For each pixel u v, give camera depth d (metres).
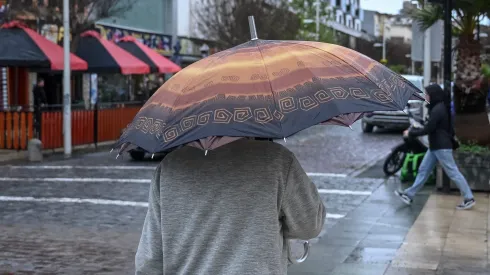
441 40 16.05
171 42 39.59
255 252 2.70
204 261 2.78
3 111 18.48
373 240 8.08
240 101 2.66
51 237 8.48
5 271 6.90
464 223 9.02
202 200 2.79
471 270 6.69
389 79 3.00
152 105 2.95
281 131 2.56
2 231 8.82
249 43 3.07
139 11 36.03
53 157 17.73
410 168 12.98
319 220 2.96
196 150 2.91
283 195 2.79
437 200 10.86
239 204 2.74
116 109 21.83
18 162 16.53
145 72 23.33
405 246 7.75
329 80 2.77
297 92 2.69
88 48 22.27
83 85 28.75
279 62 2.83
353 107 2.68
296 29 39.03
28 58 18.23
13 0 21.48
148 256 2.93
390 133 25.61
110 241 8.27
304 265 6.91
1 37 18.78
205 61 3.00
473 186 11.45
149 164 16.20
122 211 10.22
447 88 10.78
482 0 11.81
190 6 41.97
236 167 2.79
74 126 19.70
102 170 15.01
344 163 16.36
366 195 11.61
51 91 26.89
